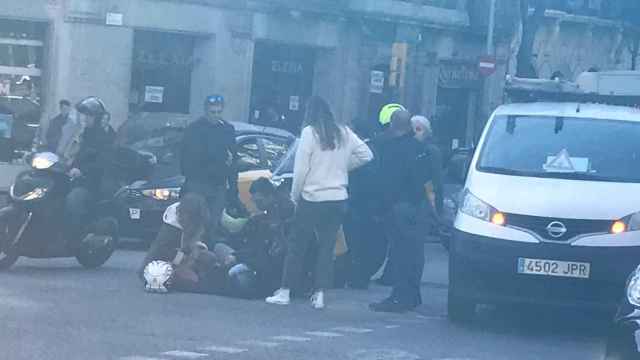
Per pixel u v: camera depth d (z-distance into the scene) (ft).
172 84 106.93
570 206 43.24
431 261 71.41
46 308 41.57
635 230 42.91
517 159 46.50
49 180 50.57
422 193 47.98
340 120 123.03
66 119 84.58
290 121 119.65
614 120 48.44
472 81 144.25
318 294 46.39
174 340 37.29
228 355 35.47
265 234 48.26
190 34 106.63
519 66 134.92
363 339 40.06
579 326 47.14
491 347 40.40
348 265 53.57
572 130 47.80
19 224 50.26
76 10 98.58
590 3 159.43
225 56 109.40
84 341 36.24
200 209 47.67
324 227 46.34
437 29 137.49
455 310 45.11
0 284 46.39
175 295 46.83
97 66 100.22
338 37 122.01
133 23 101.96
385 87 127.34
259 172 64.59
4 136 96.37
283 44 116.78
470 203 44.34
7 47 96.89
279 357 35.68
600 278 42.50
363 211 53.01
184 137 54.85
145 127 70.18
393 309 47.50
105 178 53.31
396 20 127.54
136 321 40.19
